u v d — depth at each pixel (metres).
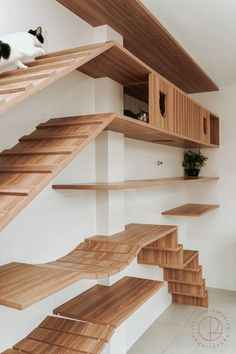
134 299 2.12
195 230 4.53
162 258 2.95
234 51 3.14
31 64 1.63
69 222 2.12
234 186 4.33
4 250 1.63
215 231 4.43
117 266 1.88
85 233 2.29
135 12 2.14
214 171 4.42
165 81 2.51
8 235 1.65
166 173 3.89
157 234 2.46
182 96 2.95
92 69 2.16
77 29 2.17
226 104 4.34
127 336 2.91
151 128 2.26
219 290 4.35
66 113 2.08
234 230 4.33
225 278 4.38
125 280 2.48
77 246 2.20
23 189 1.18
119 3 2.02
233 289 4.34
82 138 1.53
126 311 1.94
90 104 2.33
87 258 2.02
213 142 4.39
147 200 3.35
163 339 3.11
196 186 4.52
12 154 1.50
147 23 2.30
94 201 2.40
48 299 1.91
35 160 1.40
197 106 3.45
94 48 1.65
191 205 4.38
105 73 2.25
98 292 2.23
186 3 2.26
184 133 3.00
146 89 2.85
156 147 3.61
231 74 3.85
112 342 2.31
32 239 1.81
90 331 1.74
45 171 1.28
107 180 2.36
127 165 2.99
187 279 3.59
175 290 3.82
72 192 2.15
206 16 2.45
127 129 2.32
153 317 3.46
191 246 4.55
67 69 1.38
